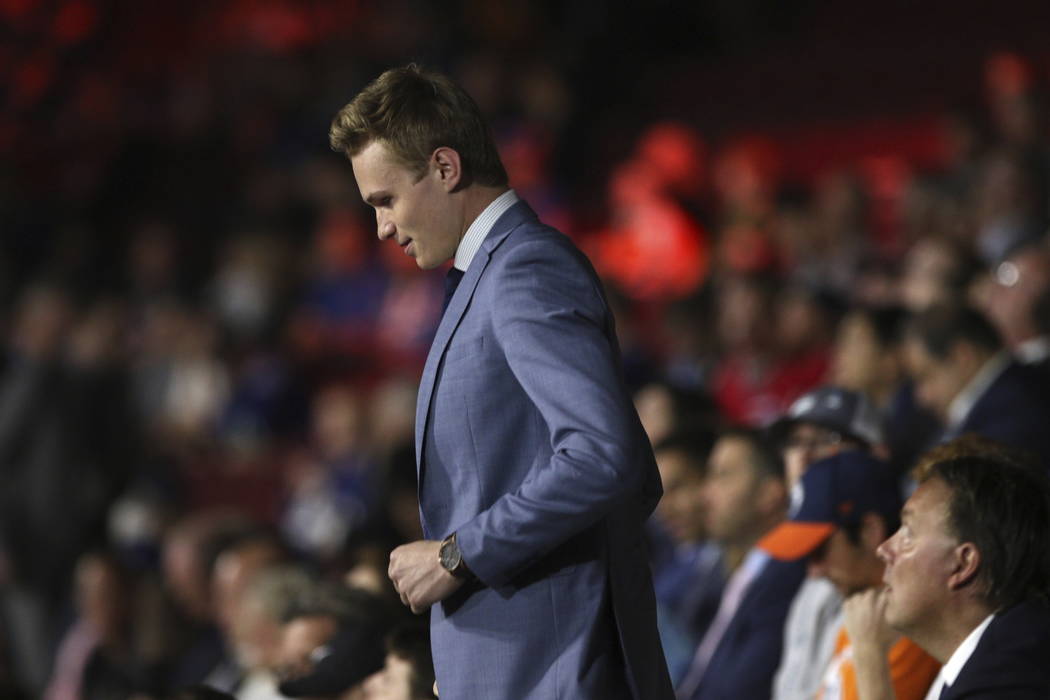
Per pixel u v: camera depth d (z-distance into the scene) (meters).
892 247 28.89
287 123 43.28
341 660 11.61
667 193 34.22
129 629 21.00
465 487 8.71
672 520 15.41
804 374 22.56
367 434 28.20
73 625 25.59
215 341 34.12
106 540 27.20
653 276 33.22
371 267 36.97
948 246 19.22
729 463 13.96
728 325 23.89
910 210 28.59
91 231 42.19
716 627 14.55
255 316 36.22
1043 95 31.91
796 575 13.00
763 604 13.06
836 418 13.04
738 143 39.62
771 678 12.82
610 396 8.27
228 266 38.56
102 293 38.59
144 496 28.19
